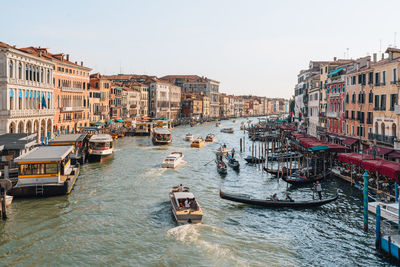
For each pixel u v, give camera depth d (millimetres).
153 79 113750
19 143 32156
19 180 25812
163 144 60812
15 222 21016
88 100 71938
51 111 51875
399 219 17781
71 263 16438
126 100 93938
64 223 21078
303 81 76062
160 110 114125
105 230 20172
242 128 104938
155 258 17000
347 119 44688
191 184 31578
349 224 21734
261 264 16656
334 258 17359
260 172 38000
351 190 29172
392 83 32906
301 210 24422
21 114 42531
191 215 20984
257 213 23750
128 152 50125
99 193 27531
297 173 33719
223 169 36656
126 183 31000
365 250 18141
